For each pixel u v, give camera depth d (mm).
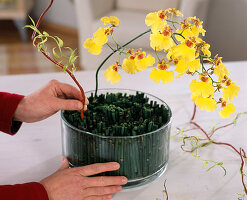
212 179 784
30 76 1175
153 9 2439
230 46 2543
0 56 2922
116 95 831
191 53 646
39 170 792
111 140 687
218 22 2498
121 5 2545
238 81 1186
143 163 717
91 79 1163
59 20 3662
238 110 1035
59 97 824
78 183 699
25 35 3314
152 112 767
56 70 2643
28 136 894
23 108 772
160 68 677
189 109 1032
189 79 1197
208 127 956
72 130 710
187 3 2066
